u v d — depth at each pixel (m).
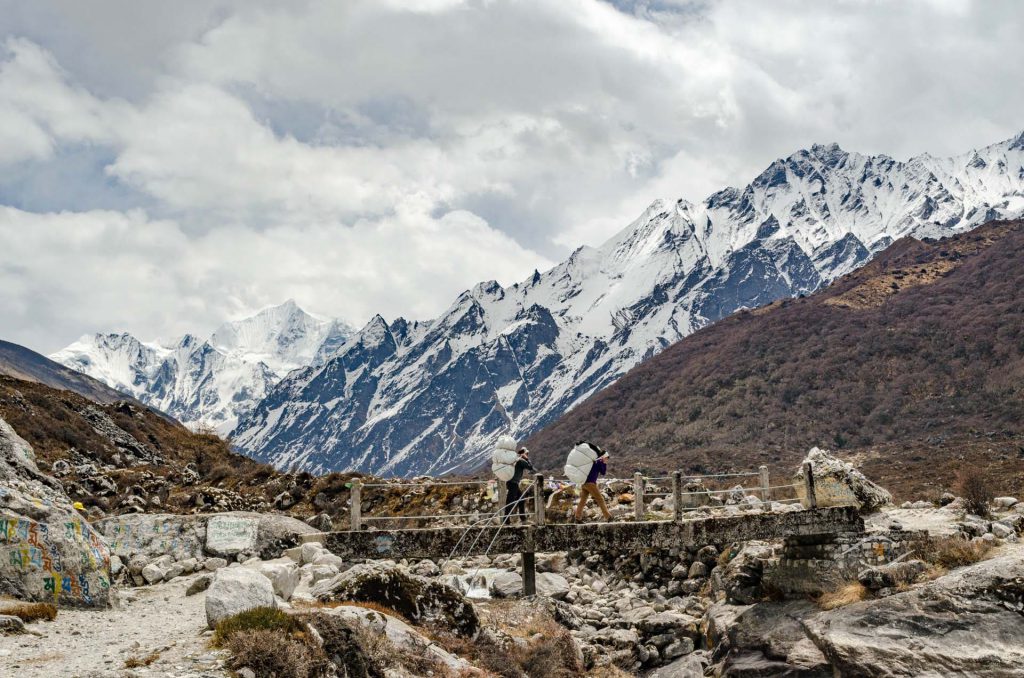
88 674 10.06
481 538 19.81
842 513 21.62
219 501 32.88
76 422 41.94
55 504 16.22
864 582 19.75
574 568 25.95
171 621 13.91
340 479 34.44
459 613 16.34
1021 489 40.53
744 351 146.75
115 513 30.56
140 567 20.09
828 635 18.05
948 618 17.27
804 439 109.25
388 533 19.72
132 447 42.62
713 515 23.16
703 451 109.19
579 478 20.52
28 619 13.32
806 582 21.52
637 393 154.88
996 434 89.62
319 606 14.48
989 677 16.16
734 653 19.69
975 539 21.09
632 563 25.83
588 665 18.86
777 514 21.14
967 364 113.56
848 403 115.50
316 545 20.28
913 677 16.50
